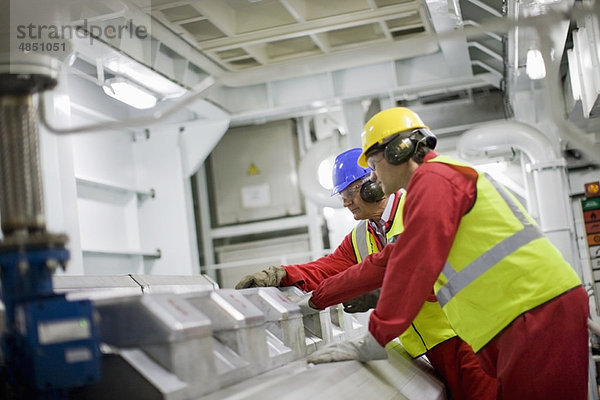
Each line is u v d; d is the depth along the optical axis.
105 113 6.96
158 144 7.74
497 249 2.55
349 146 7.99
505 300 2.56
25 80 1.86
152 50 5.95
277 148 9.17
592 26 4.18
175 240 7.68
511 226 2.57
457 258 2.61
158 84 6.37
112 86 5.69
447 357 3.56
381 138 2.85
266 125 9.20
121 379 1.82
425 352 3.63
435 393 3.17
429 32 6.80
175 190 7.69
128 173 7.58
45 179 4.59
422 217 2.47
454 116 8.62
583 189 8.02
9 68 1.84
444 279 2.69
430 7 5.64
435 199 2.49
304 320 3.22
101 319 1.90
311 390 2.01
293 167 9.13
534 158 7.13
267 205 9.16
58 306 1.79
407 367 3.21
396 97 8.28
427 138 2.86
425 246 2.45
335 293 3.03
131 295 1.89
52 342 1.78
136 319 1.87
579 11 2.09
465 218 2.58
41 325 1.78
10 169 1.84
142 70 5.89
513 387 2.55
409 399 2.74
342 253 3.76
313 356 2.62
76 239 4.79
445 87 8.09
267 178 9.18
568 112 6.63
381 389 2.52
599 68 4.32
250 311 2.34
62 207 4.72
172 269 7.69
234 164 9.26
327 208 8.67
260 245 9.26
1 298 1.96
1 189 1.84
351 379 2.35
